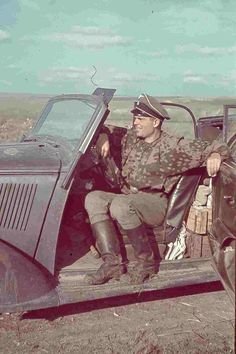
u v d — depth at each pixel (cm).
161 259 498
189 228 509
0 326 445
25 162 455
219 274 414
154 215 488
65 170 454
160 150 487
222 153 448
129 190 507
